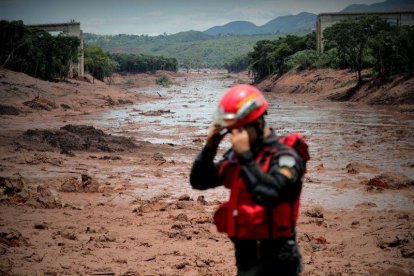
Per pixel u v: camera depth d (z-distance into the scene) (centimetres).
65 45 8994
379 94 6838
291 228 449
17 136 3119
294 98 8856
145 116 5838
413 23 11056
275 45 14025
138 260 1021
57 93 7169
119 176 2234
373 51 7288
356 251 1128
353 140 3562
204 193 1902
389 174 2036
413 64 6638
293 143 455
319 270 977
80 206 1591
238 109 443
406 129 4169
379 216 1535
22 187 1705
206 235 1241
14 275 881
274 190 424
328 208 1662
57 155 2717
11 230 1138
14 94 6456
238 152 435
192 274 942
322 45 11331
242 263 459
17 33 8312
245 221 438
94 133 3381
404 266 1005
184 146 3384
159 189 1969
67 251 1057
